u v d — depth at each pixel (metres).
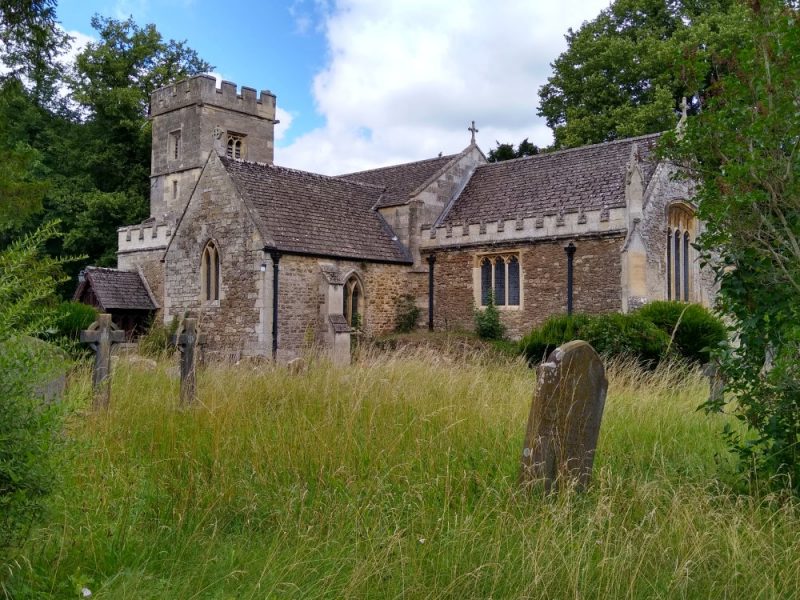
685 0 35.97
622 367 11.23
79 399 4.18
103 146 39.72
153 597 3.89
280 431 6.27
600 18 37.03
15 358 3.73
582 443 5.69
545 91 37.78
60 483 3.92
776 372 5.40
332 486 5.56
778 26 5.42
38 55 14.35
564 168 25.14
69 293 37.84
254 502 5.22
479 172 28.12
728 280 5.91
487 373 9.83
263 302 20.94
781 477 5.39
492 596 3.96
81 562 4.25
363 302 23.81
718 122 5.61
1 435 3.49
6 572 3.80
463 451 6.23
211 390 7.82
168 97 34.38
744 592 4.05
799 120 5.27
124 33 40.88
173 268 24.27
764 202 5.61
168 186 34.56
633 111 33.22
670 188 21.83
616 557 4.11
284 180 24.30
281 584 4.02
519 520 4.83
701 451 6.77
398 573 4.18
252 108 34.56
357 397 7.27
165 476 5.58
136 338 26.53
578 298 21.58
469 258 24.36
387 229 26.05
